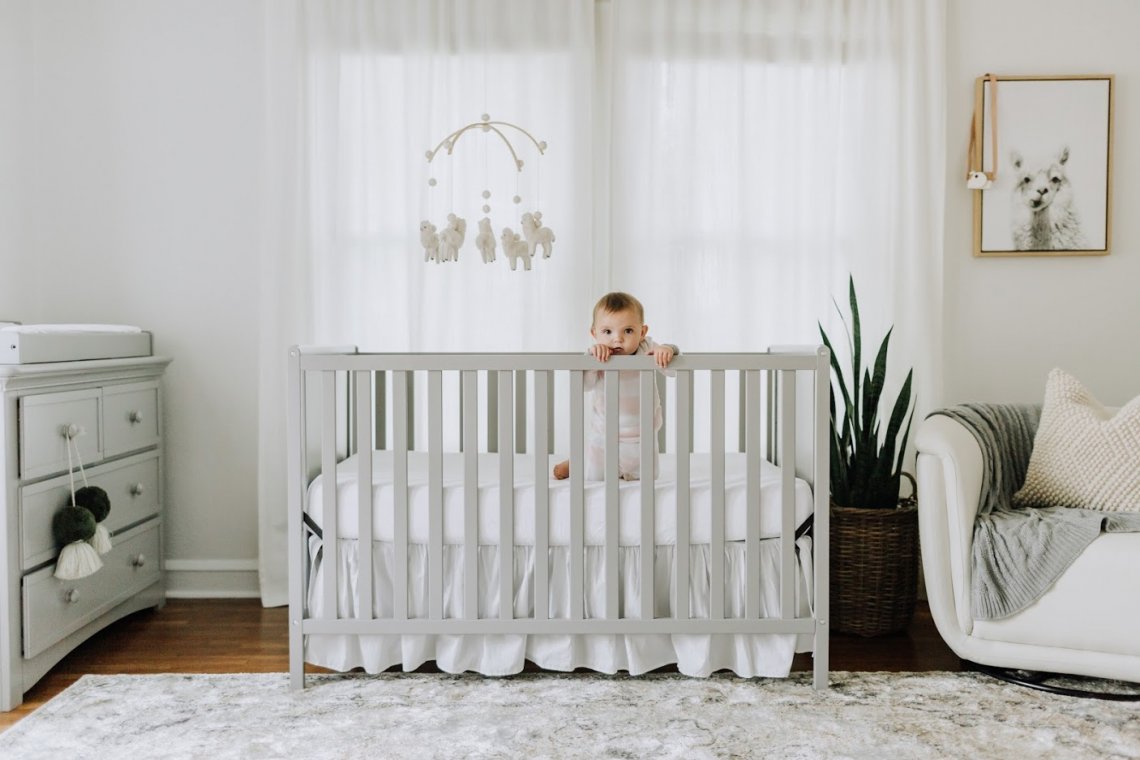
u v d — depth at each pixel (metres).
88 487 2.43
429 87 2.96
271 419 2.98
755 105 3.00
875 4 2.99
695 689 2.24
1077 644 2.17
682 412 2.21
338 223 2.99
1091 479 2.42
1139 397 2.48
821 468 2.23
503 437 2.22
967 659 2.33
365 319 3.01
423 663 2.45
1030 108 3.04
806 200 3.02
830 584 2.73
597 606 2.26
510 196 2.99
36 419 2.26
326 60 2.96
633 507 2.24
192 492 3.12
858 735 1.98
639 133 2.99
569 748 1.91
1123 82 3.05
